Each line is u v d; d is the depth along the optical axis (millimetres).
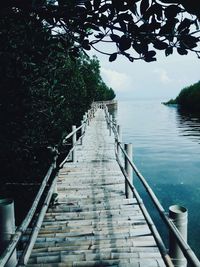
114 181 7367
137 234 4469
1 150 4090
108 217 5145
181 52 2166
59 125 5703
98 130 18609
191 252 1895
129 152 6609
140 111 93625
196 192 11992
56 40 3076
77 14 2303
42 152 4977
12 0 2229
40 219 3441
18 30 3166
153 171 15945
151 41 2180
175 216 2746
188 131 35094
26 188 6000
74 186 6996
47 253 3922
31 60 3375
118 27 2227
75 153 9586
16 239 2406
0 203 3295
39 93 4660
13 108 3555
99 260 3756
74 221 5000
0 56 3205
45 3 2303
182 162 18094
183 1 1718
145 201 11266
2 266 2029
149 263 3658
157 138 30062
